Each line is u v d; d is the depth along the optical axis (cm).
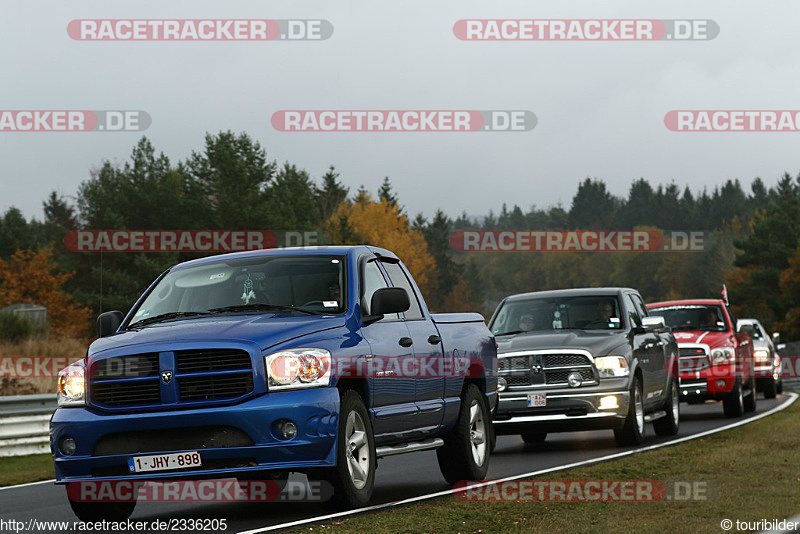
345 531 2594
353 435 3031
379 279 3450
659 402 5709
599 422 5078
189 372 2912
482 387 3916
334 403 2922
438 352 3544
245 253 3478
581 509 2933
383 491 3616
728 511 2834
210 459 2861
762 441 4872
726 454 4297
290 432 2864
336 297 3231
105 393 2953
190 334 2959
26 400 6091
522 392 5116
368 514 2909
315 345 2962
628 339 5303
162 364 2912
